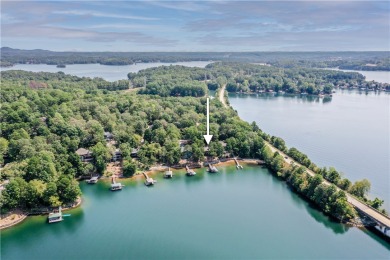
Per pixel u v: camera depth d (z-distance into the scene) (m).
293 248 160.62
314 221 183.62
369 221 179.75
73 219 184.50
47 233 172.50
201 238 167.88
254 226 178.50
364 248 161.25
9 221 178.25
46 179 197.75
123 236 169.50
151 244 163.00
